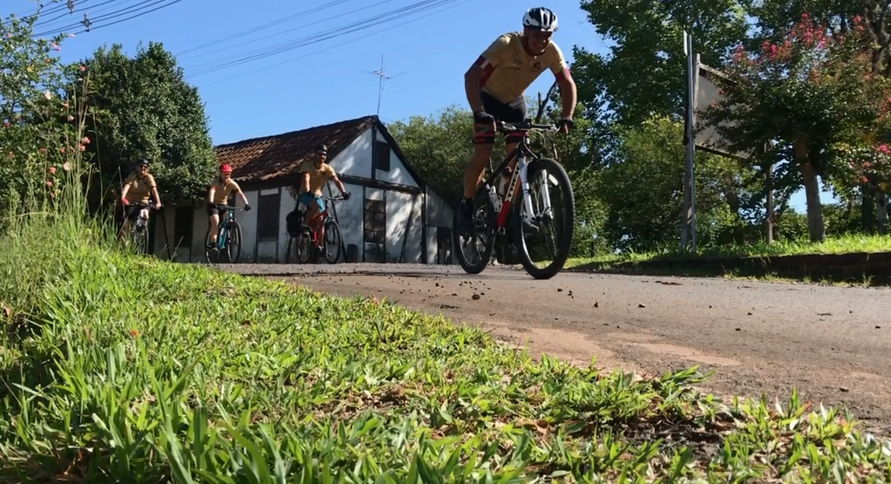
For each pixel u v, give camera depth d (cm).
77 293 362
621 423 204
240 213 2559
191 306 381
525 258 609
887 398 242
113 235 529
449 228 2923
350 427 179
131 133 2197
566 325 398
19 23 735
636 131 2159
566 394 224
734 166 1805
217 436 153
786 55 1166
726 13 2617
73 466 164
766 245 1084
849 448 174
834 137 1155
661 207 1911
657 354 319
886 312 454
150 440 157
